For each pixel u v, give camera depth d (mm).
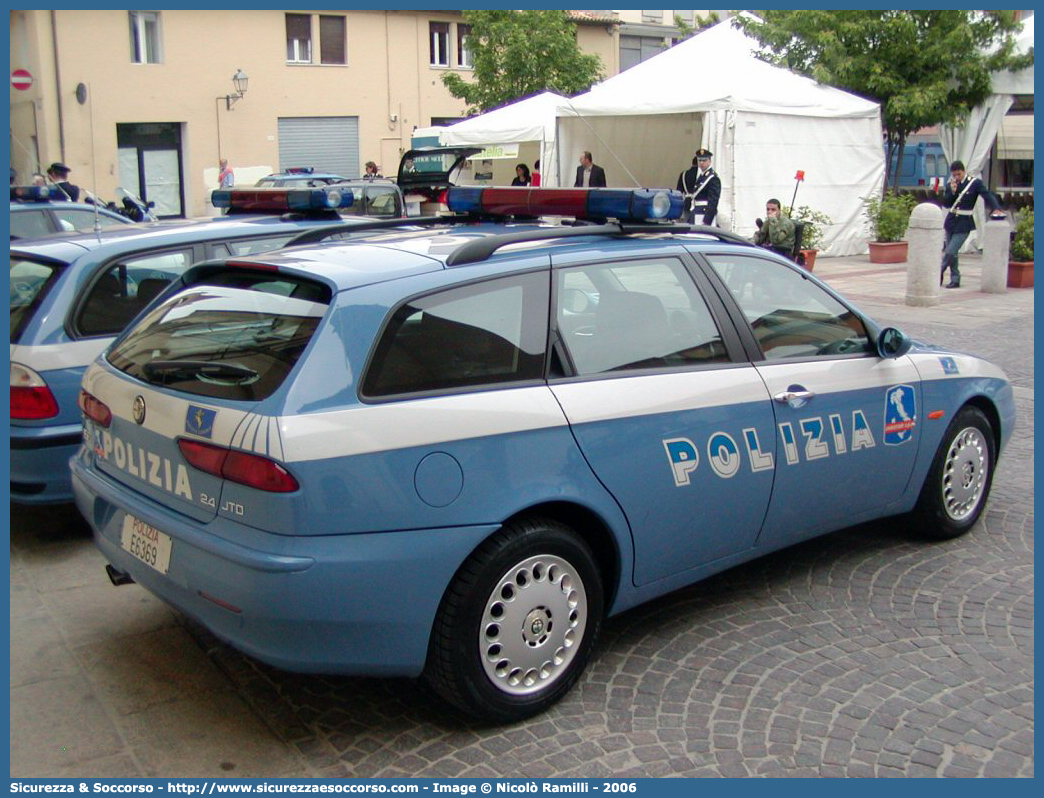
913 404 4809
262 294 3545
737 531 4148
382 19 33594
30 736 3445
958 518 5195
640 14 41344
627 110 18578
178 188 31016
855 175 19812
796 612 4379
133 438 3582
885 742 3404
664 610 4410
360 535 3098
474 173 24188
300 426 3045
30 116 28875
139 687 3777
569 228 3934
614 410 3650
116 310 5184
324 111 33000
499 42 29094
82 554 5117
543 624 3521
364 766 3293
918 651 4031
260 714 3600
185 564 3242
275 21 31609
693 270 4148
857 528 5414
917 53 20000
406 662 3260
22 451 4863
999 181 22688
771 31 21172
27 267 5191
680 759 3314
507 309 3551
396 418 3178
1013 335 11062
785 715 3566
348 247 3875
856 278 16219
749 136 17688
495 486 3334
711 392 3975
